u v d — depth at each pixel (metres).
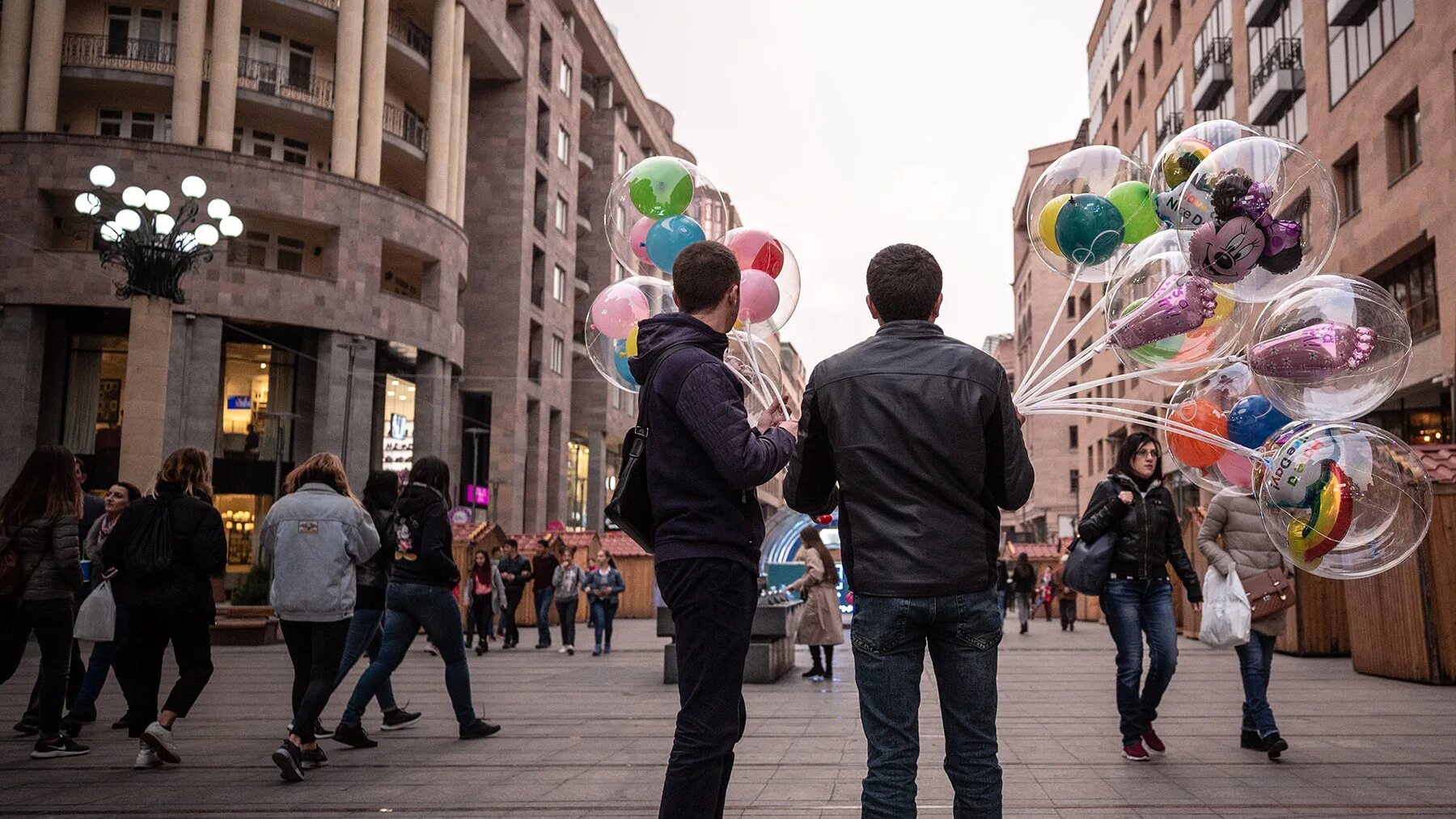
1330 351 4.29
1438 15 18.89
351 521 6.43
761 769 6.20
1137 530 6.33
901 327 3.30
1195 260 4.44
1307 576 14.45
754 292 4.81
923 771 5.98
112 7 34.59
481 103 48.72
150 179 32.31
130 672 6.79
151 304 19.61
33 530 6.75
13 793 5.56
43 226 32.09
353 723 7.07
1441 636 10.66
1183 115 36.66
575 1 55.31
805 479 3.41
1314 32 24.75
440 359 39.25
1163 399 34.16
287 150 37.00
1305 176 4.32
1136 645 6.37
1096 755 6.54
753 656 12.07
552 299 52.25
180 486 6.84
